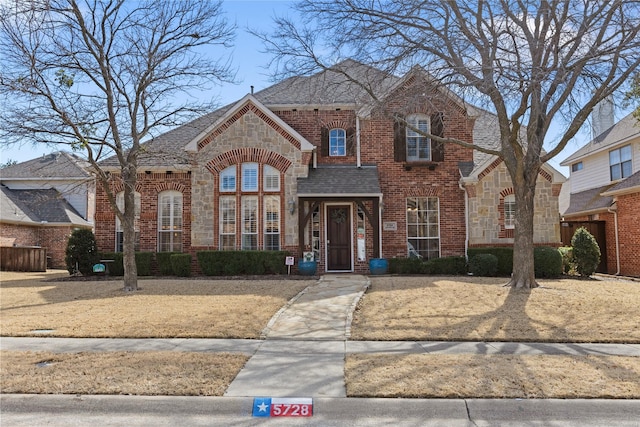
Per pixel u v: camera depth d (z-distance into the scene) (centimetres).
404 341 818
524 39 1213
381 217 1848
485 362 665
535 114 1253
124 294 1315
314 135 1936
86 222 2862
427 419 501
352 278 1530
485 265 1650
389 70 1316
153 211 1900
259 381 598
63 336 854
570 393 539
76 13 1347
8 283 1670
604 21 1175
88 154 1391
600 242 2217
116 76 1456
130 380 591
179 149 1964
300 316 1000
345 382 587
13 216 2527
